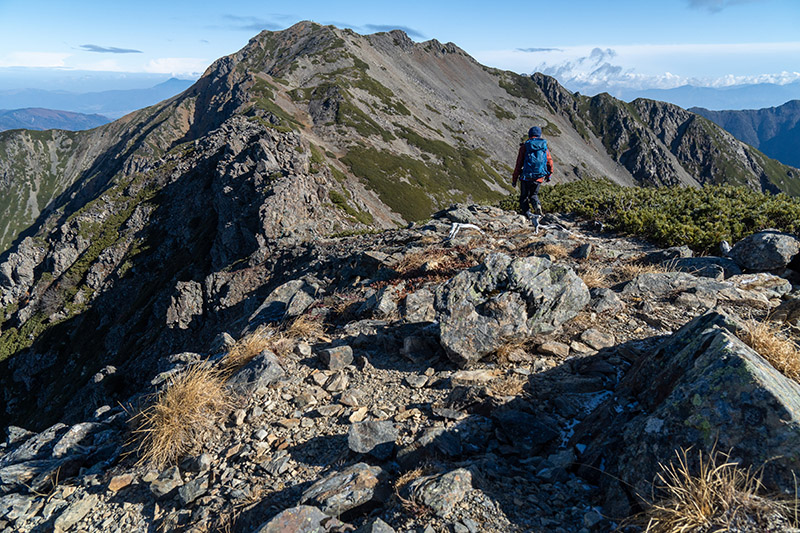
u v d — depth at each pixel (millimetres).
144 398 6488
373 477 3975
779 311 5965
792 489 2777
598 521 3295
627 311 6867
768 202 12062
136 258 76188
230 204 62531
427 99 197375
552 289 6492
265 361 6305
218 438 5270
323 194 68688
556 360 5844
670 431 3396
